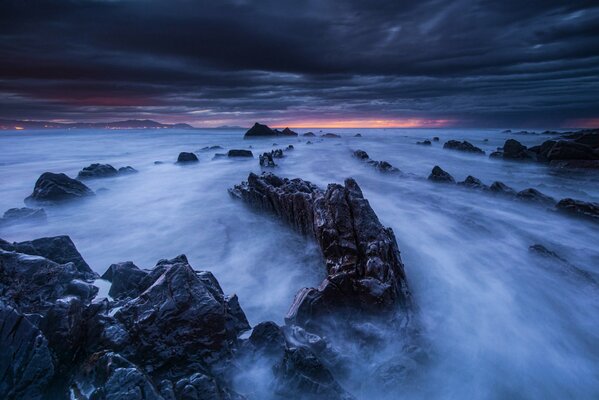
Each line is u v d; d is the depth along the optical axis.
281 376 7.87
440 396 8.55
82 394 6.84
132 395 6.50
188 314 8.56
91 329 8.28
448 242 18.45
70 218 23.70
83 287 9.90
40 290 9.32
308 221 18.03
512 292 13.39
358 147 69.88
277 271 15.70
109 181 36.16
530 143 77.38
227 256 17.47
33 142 93.88
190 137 116.19
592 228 19.80
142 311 8.58
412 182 33.47
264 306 12.93
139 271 11.23
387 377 8.48
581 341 10.68
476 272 15.05
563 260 15.11
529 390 8.91
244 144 82.06
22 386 6.80
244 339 9.30
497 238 18.94
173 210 25.58
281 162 48.44
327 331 10.34
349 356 9.16
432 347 10.05
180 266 9.52
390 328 10.36
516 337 10.82
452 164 46.56
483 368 9.53
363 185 32.50
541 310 12.21
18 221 21.33
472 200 26.59
